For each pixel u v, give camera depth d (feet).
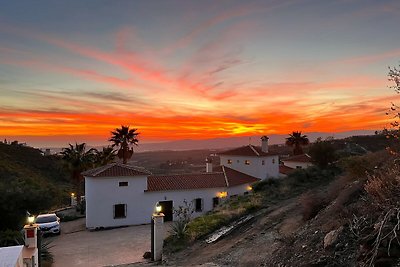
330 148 97.25
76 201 129.90
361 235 26.76
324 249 29.35
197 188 103.19
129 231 86.53
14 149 220.23
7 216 67.72
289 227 48.57
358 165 47.21
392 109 28.35
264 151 139.23
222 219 67.21
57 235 83.30
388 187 28.25
